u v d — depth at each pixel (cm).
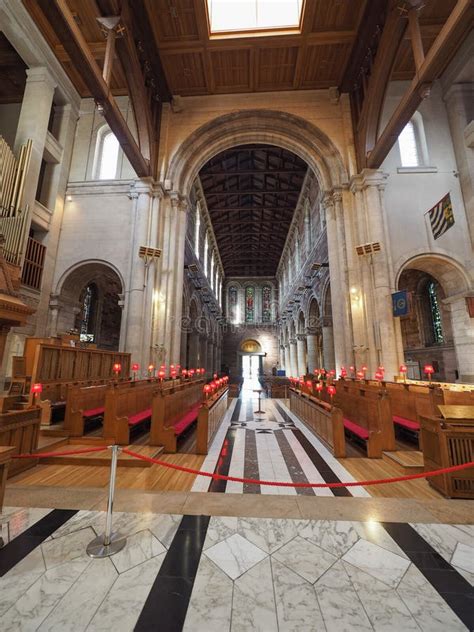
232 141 1401
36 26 1066
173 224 1286
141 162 1159
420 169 1205
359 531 282
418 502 339
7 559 236
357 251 1112
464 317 1137
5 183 873
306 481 421
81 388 616
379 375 954
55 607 191
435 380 1426
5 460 273
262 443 616
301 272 2097
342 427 531
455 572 228
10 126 1279
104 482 404
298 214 2188
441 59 732
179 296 1270
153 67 1192
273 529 284
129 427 543
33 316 1121
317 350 1864
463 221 1164
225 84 1327
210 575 222
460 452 361
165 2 1009
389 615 188
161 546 256
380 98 1064
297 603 197
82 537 267
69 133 1341
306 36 1122
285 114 1328
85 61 739
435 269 1198
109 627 177
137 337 1143
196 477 427
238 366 3262
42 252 1177
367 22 1034
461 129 1196
